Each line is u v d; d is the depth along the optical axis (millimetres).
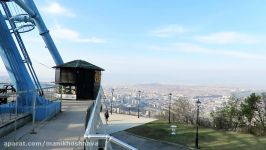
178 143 35938
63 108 16250
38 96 12477
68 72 22484
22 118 10438
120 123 47719
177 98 60812
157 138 38500
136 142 36938
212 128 45969
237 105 46500
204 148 33750
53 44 29469
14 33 13820
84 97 22469
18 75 12188
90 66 23156
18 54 12273
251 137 39125
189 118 53031
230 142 36500
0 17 11891
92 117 6375
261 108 44250
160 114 58906
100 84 22094
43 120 11227
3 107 11336
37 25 27328
